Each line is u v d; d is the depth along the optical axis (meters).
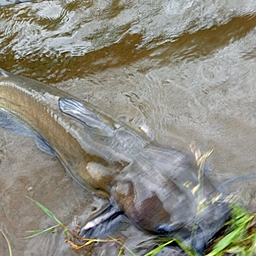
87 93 1.94
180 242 1.60
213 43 1.98
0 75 1.86
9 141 1.86
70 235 1.74
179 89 1.92
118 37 2.00
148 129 1.86
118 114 1.89
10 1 2.06
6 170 1.84
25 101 1.82
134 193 1.64
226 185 1.74
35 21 2.02
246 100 1.89
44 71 1.97
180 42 1.99
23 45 2.00
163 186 1.62
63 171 1.82
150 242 1.68
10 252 1.71
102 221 1.72
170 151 1.71
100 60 1.98
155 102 1.91
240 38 1.98
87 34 2.01
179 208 1.60
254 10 2.01
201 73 1.94
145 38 2.00
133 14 2.02
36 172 1.83
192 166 1.67
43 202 1.79
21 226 1.77
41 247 1.74
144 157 1.68
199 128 1.86
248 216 1.61
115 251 1.71
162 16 2.02
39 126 1.81
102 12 2.03
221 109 1.88
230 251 1.59
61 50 1.99
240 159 1.81
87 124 1.75
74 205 1.78
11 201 1.80
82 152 1.74
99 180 1.71
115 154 1.70
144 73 1.95
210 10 2.02
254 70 1.93
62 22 2.02
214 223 1.59
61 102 1.77
